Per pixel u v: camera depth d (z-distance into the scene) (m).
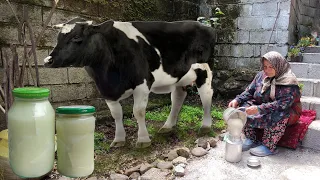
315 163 2.48
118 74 2.40
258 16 5.19
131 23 2.54
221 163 2.49
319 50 4.82
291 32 5.21
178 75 2.84
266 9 5.10
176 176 2.22
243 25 5.34
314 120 3.08
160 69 2.63
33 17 3.15
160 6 4.84
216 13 5.31
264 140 2.68
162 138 3.08
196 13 5.69
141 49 2.47
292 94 2.53
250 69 5.20
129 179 2.15
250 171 2.33
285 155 2.68
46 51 3.31
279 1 4.95
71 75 3.62
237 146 2.48
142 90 2.52
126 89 2.49
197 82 3.16
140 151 2.69
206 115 3.26
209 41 3.00
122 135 2.80
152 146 2.84
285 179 2.14
